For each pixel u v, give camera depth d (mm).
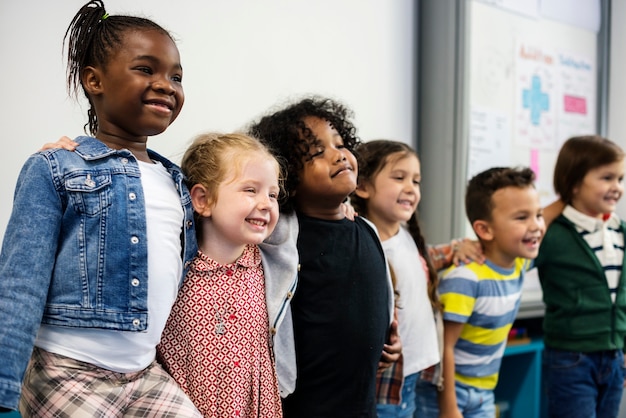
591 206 1625
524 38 1944
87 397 754
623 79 2232
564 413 1596
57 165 765
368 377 966
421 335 1223
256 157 875
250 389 875
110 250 768
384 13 1685
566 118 2100
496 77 1866
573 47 2107
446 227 1723
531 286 2000
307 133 988
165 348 862
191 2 1345
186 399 816
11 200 1156
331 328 945
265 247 946
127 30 809
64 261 754
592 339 1562
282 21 1489
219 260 887
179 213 851
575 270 1594
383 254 1071
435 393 1365
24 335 691
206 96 1374
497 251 1417
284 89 1496
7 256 723
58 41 1197
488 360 1412
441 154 1726
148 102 805
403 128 1744
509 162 1921
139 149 863
